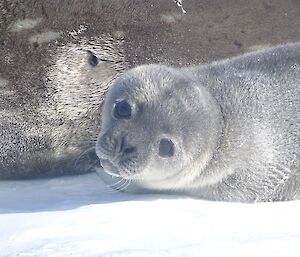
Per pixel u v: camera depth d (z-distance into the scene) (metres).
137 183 18.05
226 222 14.54
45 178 20.92
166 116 17.20
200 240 12.77
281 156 18.16
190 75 18.83
